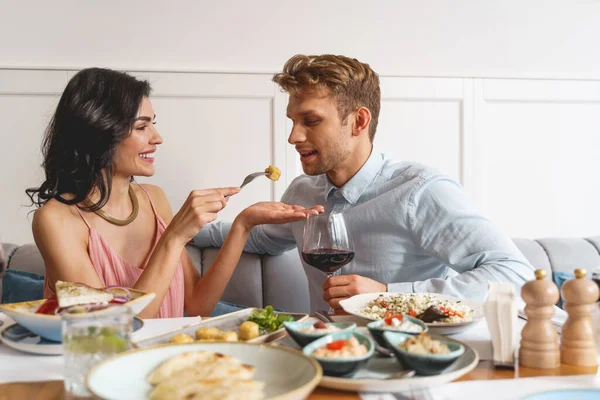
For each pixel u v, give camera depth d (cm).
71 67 222
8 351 101
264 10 234
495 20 249
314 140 163
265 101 236
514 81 251
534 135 255
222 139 234
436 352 81
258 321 108
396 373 85
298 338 91
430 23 245
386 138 245
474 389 80
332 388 81
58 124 162
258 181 237
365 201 176
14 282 188
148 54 228
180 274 170
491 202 254
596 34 256
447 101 248
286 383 77
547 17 253
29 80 220
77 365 79
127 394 74
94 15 223
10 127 220
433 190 166
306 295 210
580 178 260
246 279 207
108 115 157
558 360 91
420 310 116
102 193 162
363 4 240
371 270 176
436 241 165
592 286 91
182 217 150
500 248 158
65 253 154
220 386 70
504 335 89
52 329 98
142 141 163
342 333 89
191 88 230
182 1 229
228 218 237
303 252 134
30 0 219
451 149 250
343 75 159
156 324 117
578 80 256
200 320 119
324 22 238
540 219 258
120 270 161
